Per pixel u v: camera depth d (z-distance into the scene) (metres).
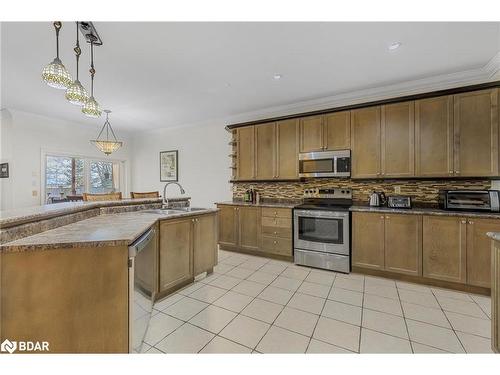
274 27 2.11
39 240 1.36
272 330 1.91
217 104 4.21
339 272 3.17
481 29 2.13
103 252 1.39
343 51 2.51
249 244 3.92
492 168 2.60
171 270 2.49
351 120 3.38
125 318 1.43
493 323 1.61
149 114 4.78
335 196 3.74
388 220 2.89
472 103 2.69
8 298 1.24
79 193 5.51
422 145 2.93
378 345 1.72
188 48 2.43
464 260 2.52
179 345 1.73
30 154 4.59
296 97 3.87
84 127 5.50
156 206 3.11
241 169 4.34
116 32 2.15
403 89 3.32
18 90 3.50
